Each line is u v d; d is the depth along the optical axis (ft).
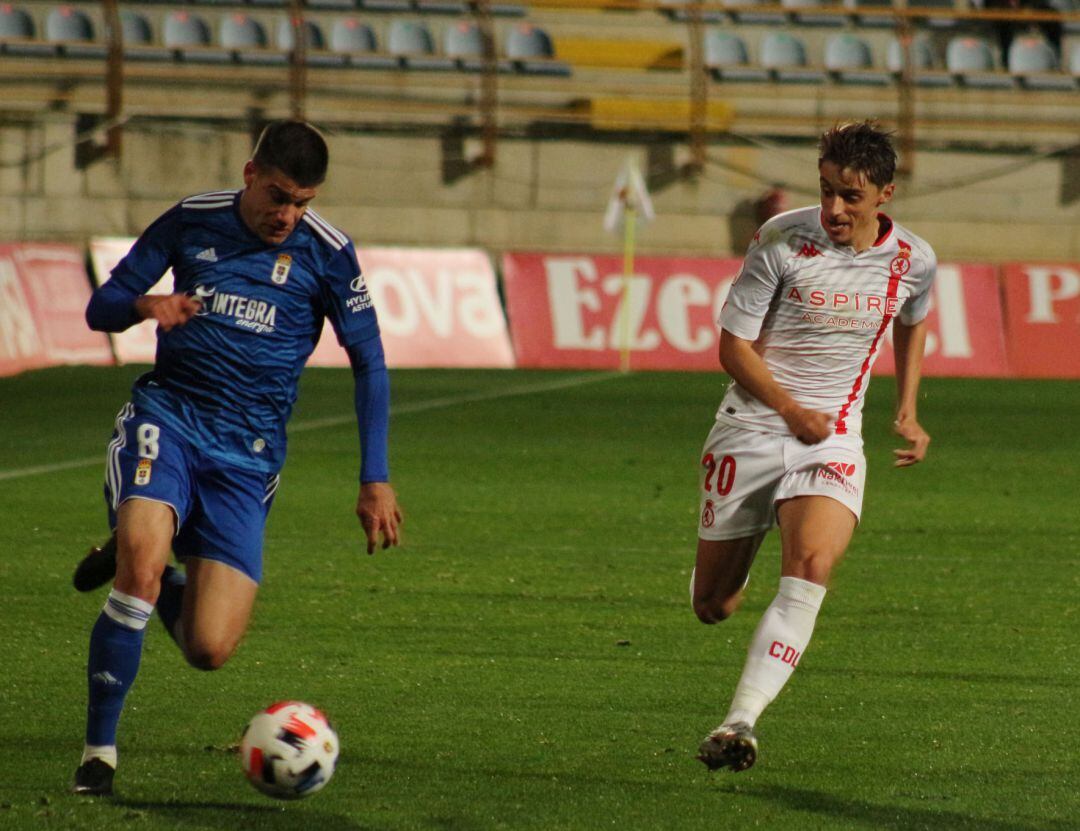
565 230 258.16
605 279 231.91
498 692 63.21
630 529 105.50
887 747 55.57
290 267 49.88
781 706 61.77
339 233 50.44
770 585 88.38
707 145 260.62
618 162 259.60
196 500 49.98
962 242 264.11
